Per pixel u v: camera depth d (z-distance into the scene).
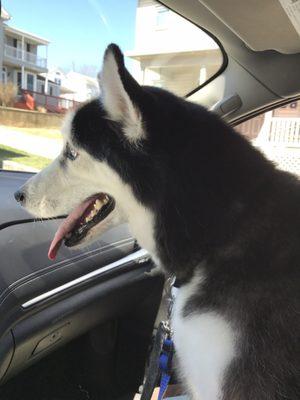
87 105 0.42
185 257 0.37
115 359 0.66
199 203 0.36
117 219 0.44
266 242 0.34
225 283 0.35
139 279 0.58
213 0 0.49
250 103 0.65
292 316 0.32
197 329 0.35
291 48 0.59
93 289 0.52
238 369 0.33
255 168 0.37
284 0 0.46
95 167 0.42
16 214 0.52
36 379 0.64
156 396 0.46
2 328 0.42
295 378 0.31
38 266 0.48
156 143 0.38
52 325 0.47
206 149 0.37
